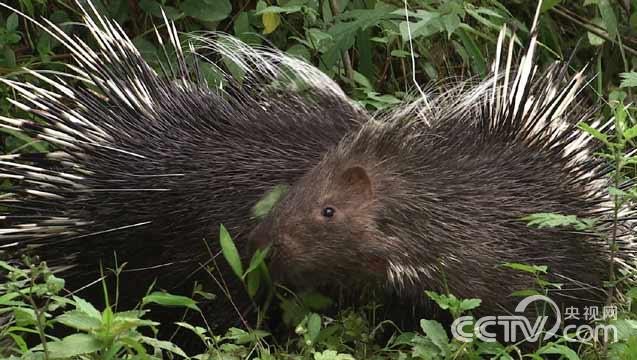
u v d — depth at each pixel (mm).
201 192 3539
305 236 3182
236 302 3543
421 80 5406
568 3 5820
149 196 3600
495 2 5133
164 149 3699
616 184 3121
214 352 3086
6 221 3779
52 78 4938
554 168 3623
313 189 3240
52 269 3684
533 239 3371
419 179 3344
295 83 3977
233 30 5254
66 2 5098
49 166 3881
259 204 3412
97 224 3645
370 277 3318
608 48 5734
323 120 3740
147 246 3590
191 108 3869
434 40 5367
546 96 4035
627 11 5656
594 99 5609
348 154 3342
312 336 3193
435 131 3592
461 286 3273
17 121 3898
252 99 3955
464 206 3334
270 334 3473
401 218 3271
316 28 4926
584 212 3568
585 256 3498
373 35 5430
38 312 2809
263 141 3633
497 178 3445
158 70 4867
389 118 3602
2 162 3822
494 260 3297
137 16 5125
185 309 3590
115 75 4051
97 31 4180
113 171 3699
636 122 5254
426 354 3059
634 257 3729
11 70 4773
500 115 3746
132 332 2750
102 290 3672
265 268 3227
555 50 5652
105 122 3863
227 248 3135
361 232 3230
